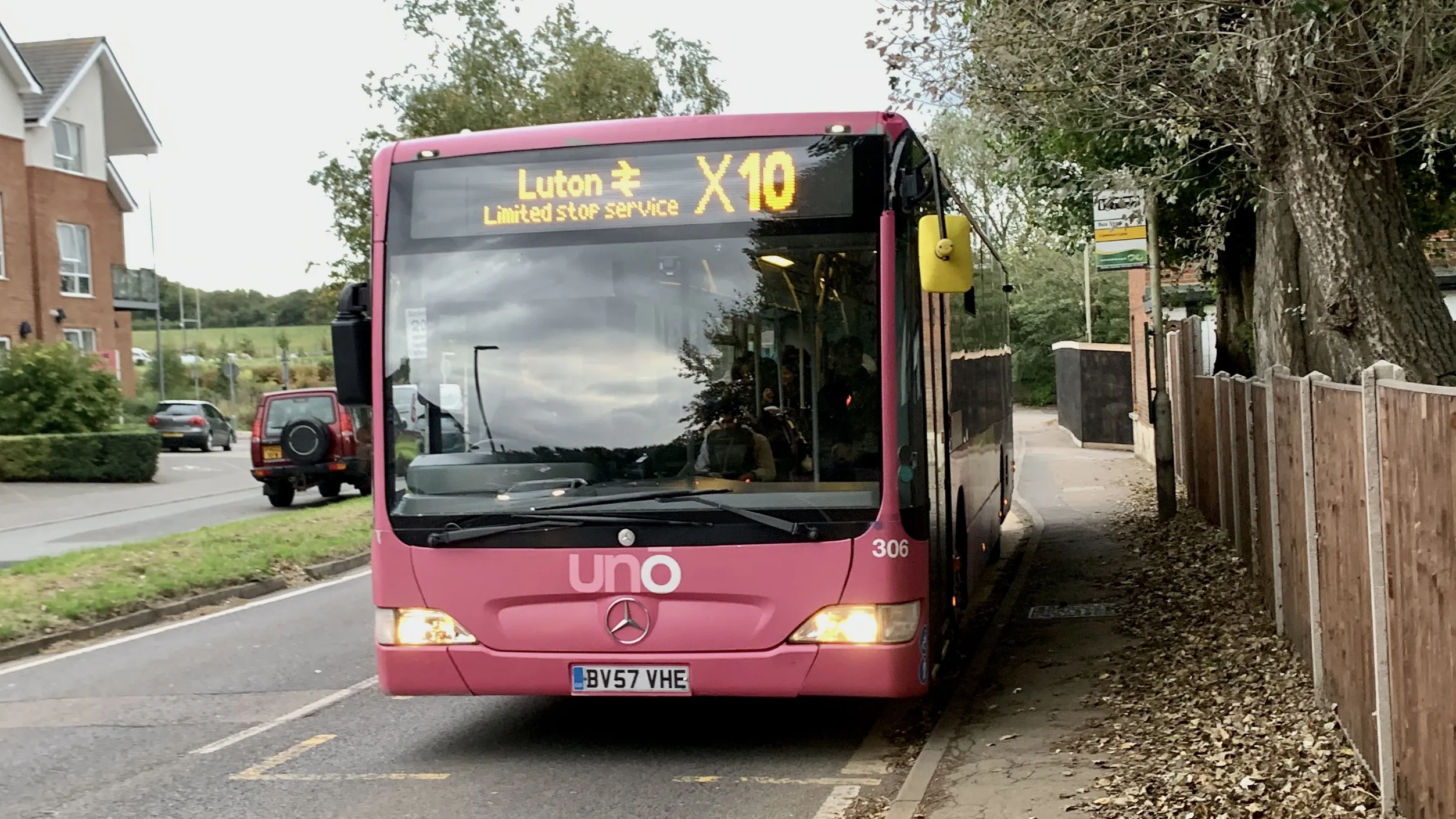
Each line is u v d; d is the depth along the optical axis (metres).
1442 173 14.77
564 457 7.12
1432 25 8.40
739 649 6.94
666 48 31.97
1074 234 18.75
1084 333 53.88
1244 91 9.49
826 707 8.75
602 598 7.02
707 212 7.20
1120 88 9.88
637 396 7.14
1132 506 19.14
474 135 7.43
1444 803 4.61
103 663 11.19
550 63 31.36
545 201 7.31
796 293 7.10
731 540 6.95
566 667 7.03
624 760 7.52
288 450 25.72
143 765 7.71
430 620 7.16
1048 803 6.09
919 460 7.18
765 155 7.20
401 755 7.80
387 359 7.32
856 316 7.06
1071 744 7.13
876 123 7.18
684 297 7.17
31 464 32.75
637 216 7.24
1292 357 11.52
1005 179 16.08
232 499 29.22
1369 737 5.82
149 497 29.67
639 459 7.09
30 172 39.91
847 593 6.90
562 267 7.27
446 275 7.34
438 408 7.25
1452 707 4.48
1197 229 16.12
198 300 89.44
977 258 11.41
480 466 7.18
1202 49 8.98
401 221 7.39
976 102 10.65
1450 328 8.56
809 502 6.95
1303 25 7.95
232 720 8.87
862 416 7.00
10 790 7.22
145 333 102.12
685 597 6.97
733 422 7.05
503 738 8.12
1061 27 9.47
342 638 12.04
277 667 10.74
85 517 25.36
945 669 9.40
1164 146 12.55
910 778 6.74
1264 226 11.78
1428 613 4.73
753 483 6.99
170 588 14.22
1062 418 41.75
